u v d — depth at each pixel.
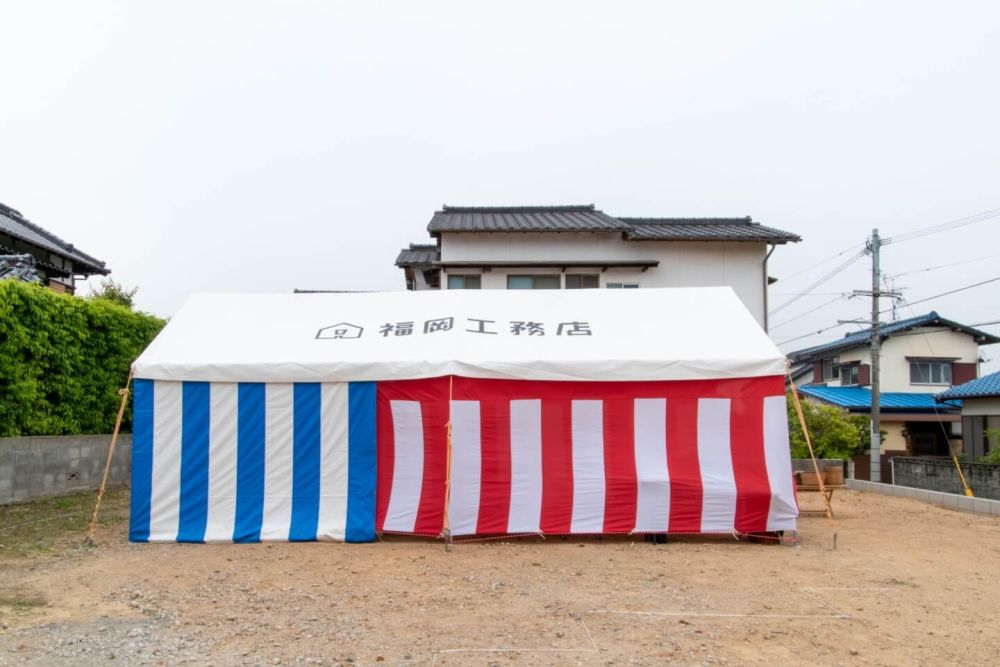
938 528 8.84
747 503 7.35
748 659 4.08
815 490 8.89
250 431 7.49
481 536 7.35
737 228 17.34
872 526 8.96
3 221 14.75
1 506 8.70
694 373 7.54
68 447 9.95
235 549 6.92
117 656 4.07
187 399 7.48
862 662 4.08
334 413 7.54
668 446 7.53
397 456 7.50
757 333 8.25
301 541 7.26
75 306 10.18
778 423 7.51
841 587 5.70
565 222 16.72
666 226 17.56
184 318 8.68
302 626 4.60
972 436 17.64
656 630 4.57
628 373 7.52
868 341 23.67
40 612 4.86
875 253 17.52
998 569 6.46
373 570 6.08
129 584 5.58
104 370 11.02
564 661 4.02
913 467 15.71
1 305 8.52
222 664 3.96
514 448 7.47
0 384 8.77
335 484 7.46
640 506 7.39
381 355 7.71
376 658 4.05
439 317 8.66
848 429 17.58
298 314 8.90
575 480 7.45
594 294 9.34
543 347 7.92
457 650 4.18
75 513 8.71
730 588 5.61
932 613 5.04
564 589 5.52
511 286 16.20
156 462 7.37
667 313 8.84
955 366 23.61
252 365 7.46
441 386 7.48
